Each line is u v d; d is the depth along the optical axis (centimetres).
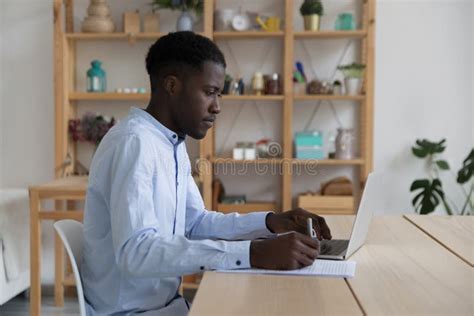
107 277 160
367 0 362
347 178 375
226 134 394
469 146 388
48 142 395
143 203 144
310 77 390
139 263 140
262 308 119
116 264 153
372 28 360
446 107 388
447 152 389
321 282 138
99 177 156
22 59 392
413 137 390
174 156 167
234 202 380
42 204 391
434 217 233
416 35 387
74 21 393
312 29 366
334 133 391
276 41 388
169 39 163
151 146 154
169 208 162
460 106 387
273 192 395
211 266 143
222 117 393
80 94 372
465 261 161
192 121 162
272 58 390
